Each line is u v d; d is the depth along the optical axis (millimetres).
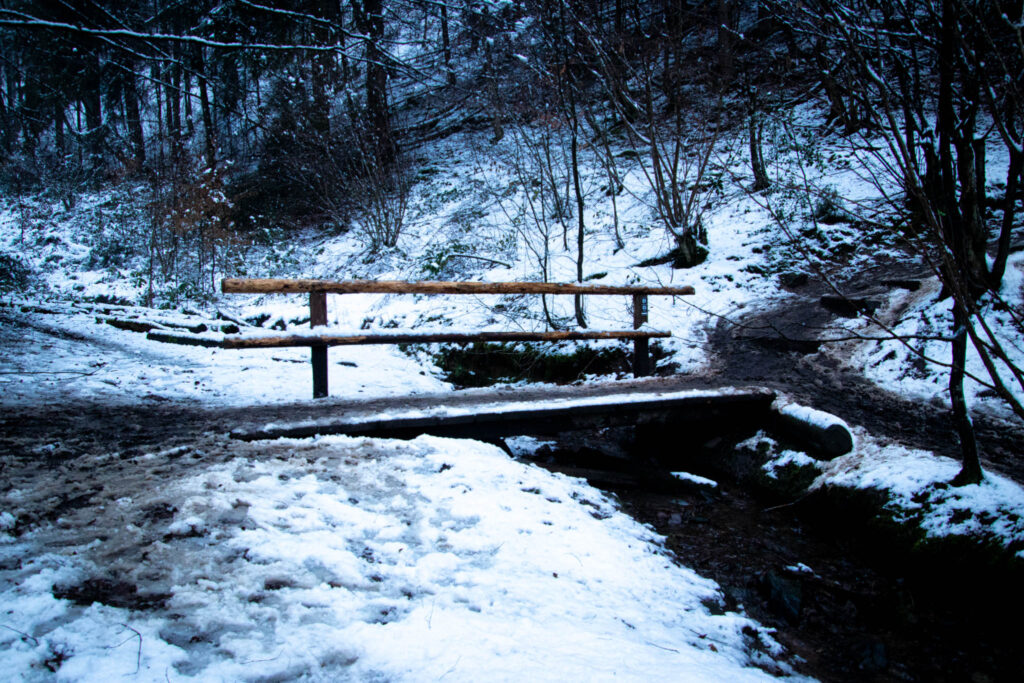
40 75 7340
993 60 2754
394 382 7695
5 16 5293
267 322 10883
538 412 4922
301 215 16062
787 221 9336
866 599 3486
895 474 4117
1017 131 3082
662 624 2701
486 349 8508
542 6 8594
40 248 16688
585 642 2225
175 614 2033
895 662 2967
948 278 2727
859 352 6371
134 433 3994
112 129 13406
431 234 12688
